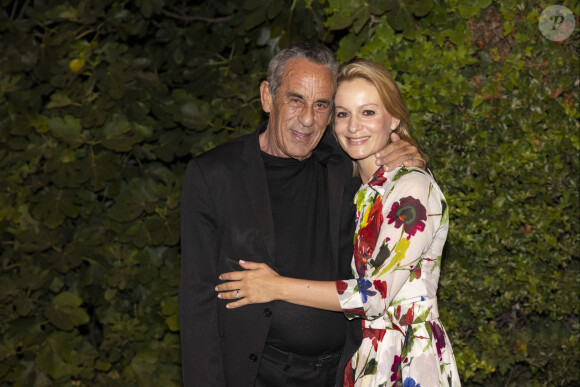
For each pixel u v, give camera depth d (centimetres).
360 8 328
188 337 244
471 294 354
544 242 347
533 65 338
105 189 385
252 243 247
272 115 251
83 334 423
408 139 254
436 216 231
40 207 376
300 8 348
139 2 368
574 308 353
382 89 240
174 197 381
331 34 355
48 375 392
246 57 380
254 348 244
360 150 245
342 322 255
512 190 346
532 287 349
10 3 409
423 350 231
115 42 386
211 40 385
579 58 336
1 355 385
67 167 374
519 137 342
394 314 235
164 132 387
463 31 335
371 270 236
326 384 256
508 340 365
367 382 236
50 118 383
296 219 253
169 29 389
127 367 392
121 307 393
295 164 257
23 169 380
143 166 390
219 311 249
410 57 340
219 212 248
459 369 359
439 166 346
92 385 395
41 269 383
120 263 386
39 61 380
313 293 228
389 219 229
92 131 378
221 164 249
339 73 246
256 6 348
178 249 391
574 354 360
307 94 240
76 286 388
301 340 247
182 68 396
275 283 233
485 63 340
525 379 377
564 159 346
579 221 348
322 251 253
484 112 342
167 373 396
